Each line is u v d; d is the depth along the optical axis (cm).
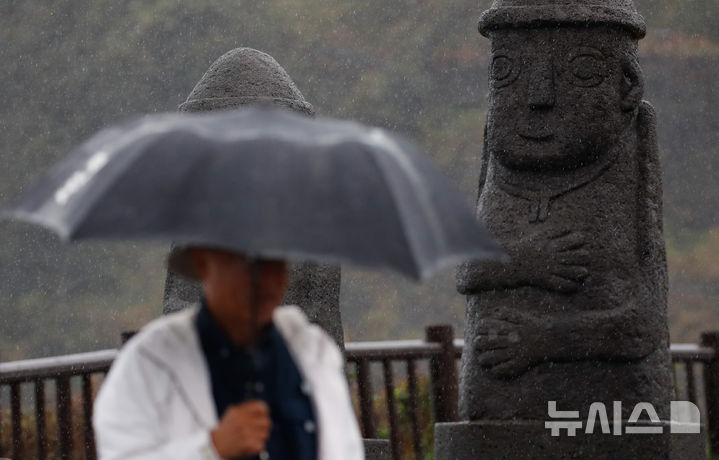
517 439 1928
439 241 847
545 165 1969
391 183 836
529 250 1956
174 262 929
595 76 1953
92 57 4600
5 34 4612
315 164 825
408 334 4841
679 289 4875
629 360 1928
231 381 886
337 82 4650
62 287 4638
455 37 4750
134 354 866
